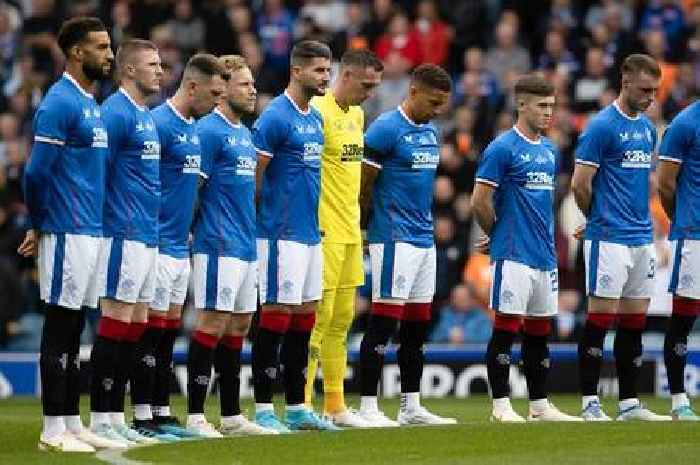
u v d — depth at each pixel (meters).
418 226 38.28
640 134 38.72
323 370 37.97
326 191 37.75
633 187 38.69
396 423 38.28
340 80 37.84
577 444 32.03
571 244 53.59
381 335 38.00
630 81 38.38
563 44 62.72
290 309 36.62
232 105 35.81
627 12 64.50
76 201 32.47
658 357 50.06
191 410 35.53
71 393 33.22
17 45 66.88
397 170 38.06
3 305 54.00
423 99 37.97
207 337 35.53
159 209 34.41
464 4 65.88
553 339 52.19
